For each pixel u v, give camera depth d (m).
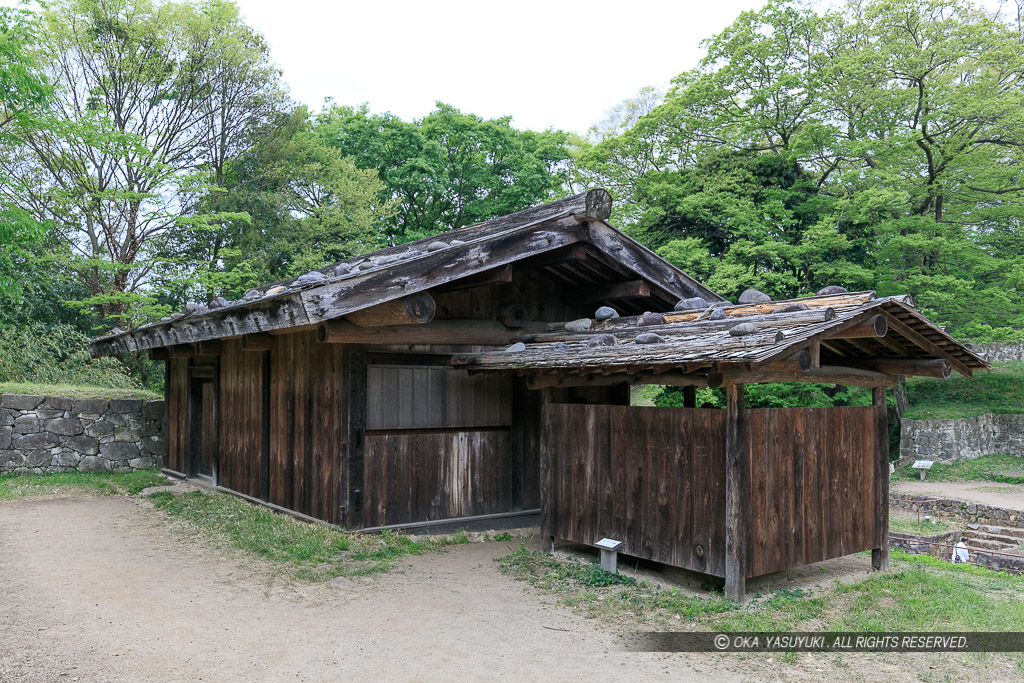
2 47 12.88
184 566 6.59
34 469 11.87
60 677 4.09
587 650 4.70
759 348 4.82
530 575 6.44
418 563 6.85
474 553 7.30
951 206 21.14
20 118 14.87
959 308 20.16
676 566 6.38
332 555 6.88
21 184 17.14
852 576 6.54
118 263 18.64
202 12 22.91
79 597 5.64
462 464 8.41
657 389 23.80
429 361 8.17
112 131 17.59
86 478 11.48
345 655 4.55
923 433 20.33
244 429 9.84
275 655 4.52
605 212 7.84
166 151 22.75
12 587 5.89
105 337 12.07
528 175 28.56
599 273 8.89
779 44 20.61
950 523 15.38
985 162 19.86
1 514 8.93
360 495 7.55
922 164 20.97
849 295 5.88
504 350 7.79
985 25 19.06
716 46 21.34
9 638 4.71
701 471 5.74
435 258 6.80
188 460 11.39
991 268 19.70
